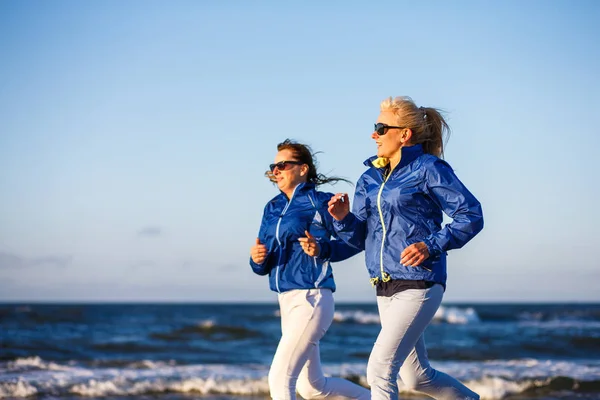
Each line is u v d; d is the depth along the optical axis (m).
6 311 32.50
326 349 17.58
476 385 9.89
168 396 9.05
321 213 4.21
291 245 4.23
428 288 3.59
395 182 3.67
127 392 9.24
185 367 11.77
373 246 3.78
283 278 4.21
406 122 3.79
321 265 4.20
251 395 9.25
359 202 3.91
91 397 8.91
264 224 4.39
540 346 17.45
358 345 19.48
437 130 3.92
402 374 3.97
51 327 25.86
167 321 31.55
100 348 16.58
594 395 9.35
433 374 3.95
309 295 4.16
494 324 30.27
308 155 4.52
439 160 3.60
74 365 12.00
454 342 19.19
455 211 3.51
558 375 10.66
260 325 29.16
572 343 18.11
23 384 9.30
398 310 3.61
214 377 10.17
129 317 34.31
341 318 30.47
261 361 14.62
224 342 19.73
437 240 3.46
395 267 3.63
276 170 4.45
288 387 4.09
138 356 15.26
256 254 4.23
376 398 3.61
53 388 9.26
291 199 4.33
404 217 3.63
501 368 11.80
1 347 15.64
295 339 4.12
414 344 3.66
